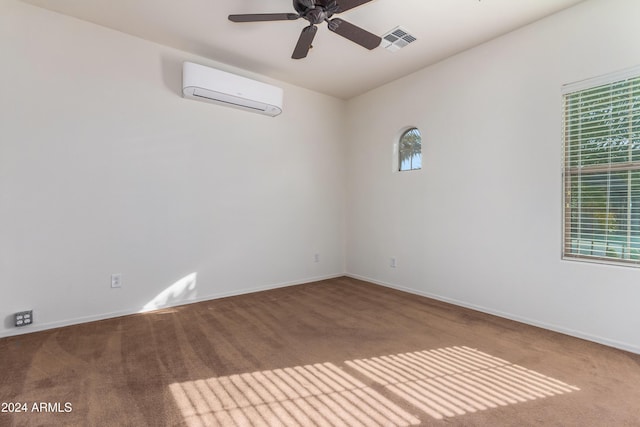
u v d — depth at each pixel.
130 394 1.64
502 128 2.80
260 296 3.50
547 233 2.53
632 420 1.44
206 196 3.29
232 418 1.47
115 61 2.75
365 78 3.75
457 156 3.16
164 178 3.03
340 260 4.54
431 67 3.38
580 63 2.33
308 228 4.16
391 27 2.64
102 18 2.57
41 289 2.47
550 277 2.51
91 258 2.67
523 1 2.31
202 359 2.03
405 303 3.25
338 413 1.51
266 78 3.69
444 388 1.72
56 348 2.16
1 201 2.31
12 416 1.45
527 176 2.64
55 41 2.49
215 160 3.34
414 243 3.61
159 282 3.02
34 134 2.42
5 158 2.32
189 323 2.65
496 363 1.99
